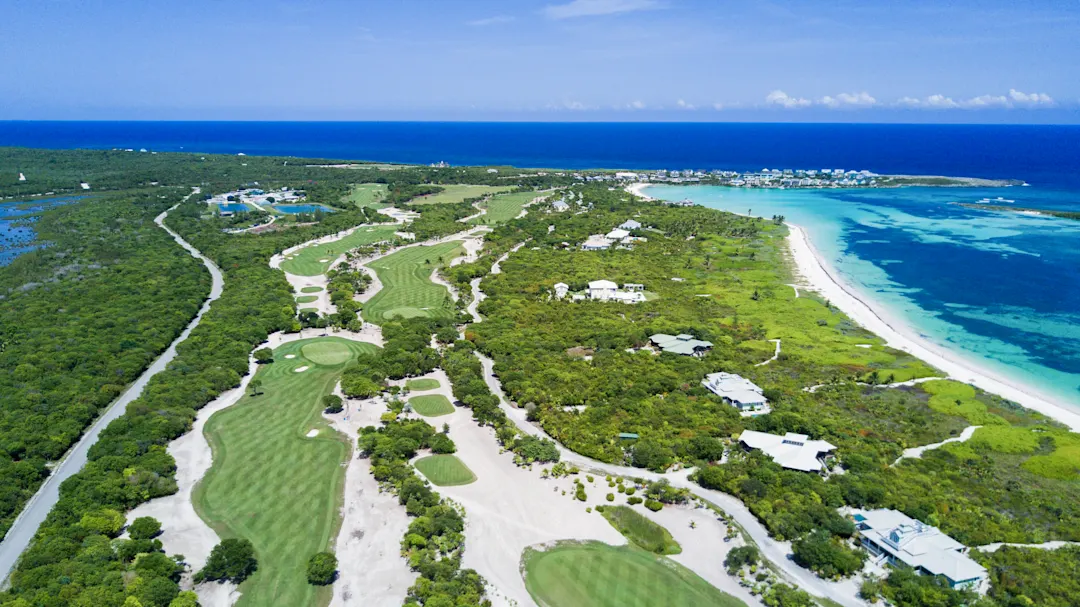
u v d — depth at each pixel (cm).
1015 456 12500
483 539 10169
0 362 15725
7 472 11244
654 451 12138
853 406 14488
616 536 10262
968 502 10862
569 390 14900
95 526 9888
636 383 15262
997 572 9125
